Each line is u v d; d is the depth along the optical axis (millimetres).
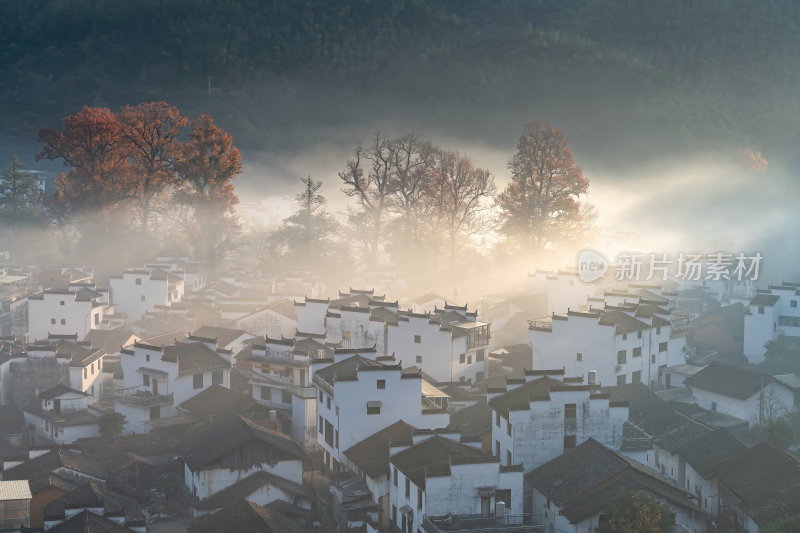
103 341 118375
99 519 71562
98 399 107938
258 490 80000
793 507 70000
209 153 166625
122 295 138750
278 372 102875
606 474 72938
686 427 90438
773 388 104562
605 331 105625
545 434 80688
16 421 101188
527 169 165125
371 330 111750
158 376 101062
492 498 69938
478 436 79812
